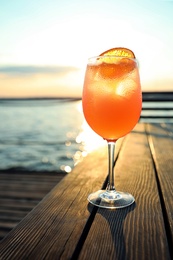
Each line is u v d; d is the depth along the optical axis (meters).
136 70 0.47
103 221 0.39
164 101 2.27
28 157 7.62
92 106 0.46
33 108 38.84
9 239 0.35
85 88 0.48
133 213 0.42
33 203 1.88
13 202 1.91
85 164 0.68
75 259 0.32
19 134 12.41
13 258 0.32
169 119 2.21
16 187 2.22
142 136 1.09
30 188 2.18
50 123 18.00
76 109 38.41
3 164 6.78
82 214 0.42
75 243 0.34
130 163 0.68
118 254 0.32
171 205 0.44
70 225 0.39
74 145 9.73
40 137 11.57
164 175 0.58
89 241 0.35
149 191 0.50
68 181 0.56
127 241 0.35
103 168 0.65
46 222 0.39
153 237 0.35
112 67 0.45
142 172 0.61
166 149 0.83
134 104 0.45
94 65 0.47
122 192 0.49
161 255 0.32
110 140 0.50
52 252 0.33
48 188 2.18
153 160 0.73
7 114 28.83
